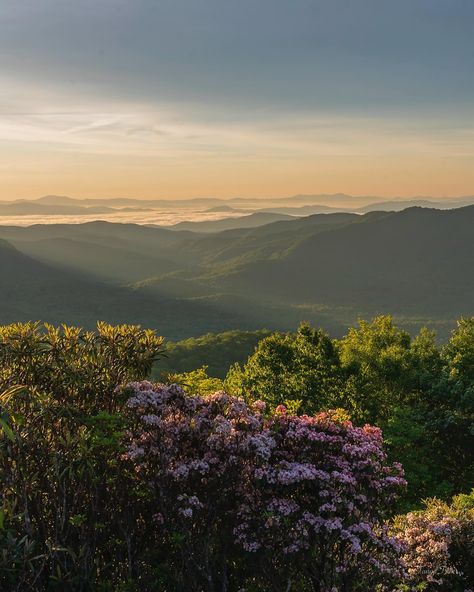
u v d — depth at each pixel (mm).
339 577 7727
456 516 10773
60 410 7789
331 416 8711
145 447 7844
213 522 7738
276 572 7660
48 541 7594
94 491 7977
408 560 9805
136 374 8938
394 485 7941
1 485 7500
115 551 8336
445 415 28516
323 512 7484
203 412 8289
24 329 8617
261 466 7711
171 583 8008
